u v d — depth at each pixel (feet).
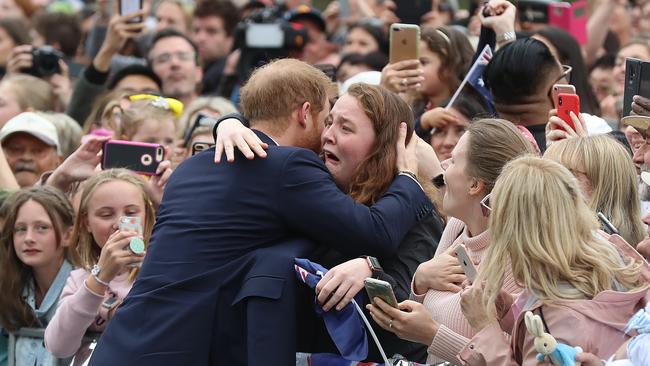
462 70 68.28
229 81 93.40
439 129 62.39
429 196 48.60
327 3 139.95
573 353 37.37
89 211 54.34
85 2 140.87
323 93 47.16
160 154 60.34
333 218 44.09
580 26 86.33
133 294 45.11
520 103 55.36
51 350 51.70
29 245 55.93
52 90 82.07
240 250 44.78
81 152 61.11
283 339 43.42
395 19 93.50
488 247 40.24
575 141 46.01
